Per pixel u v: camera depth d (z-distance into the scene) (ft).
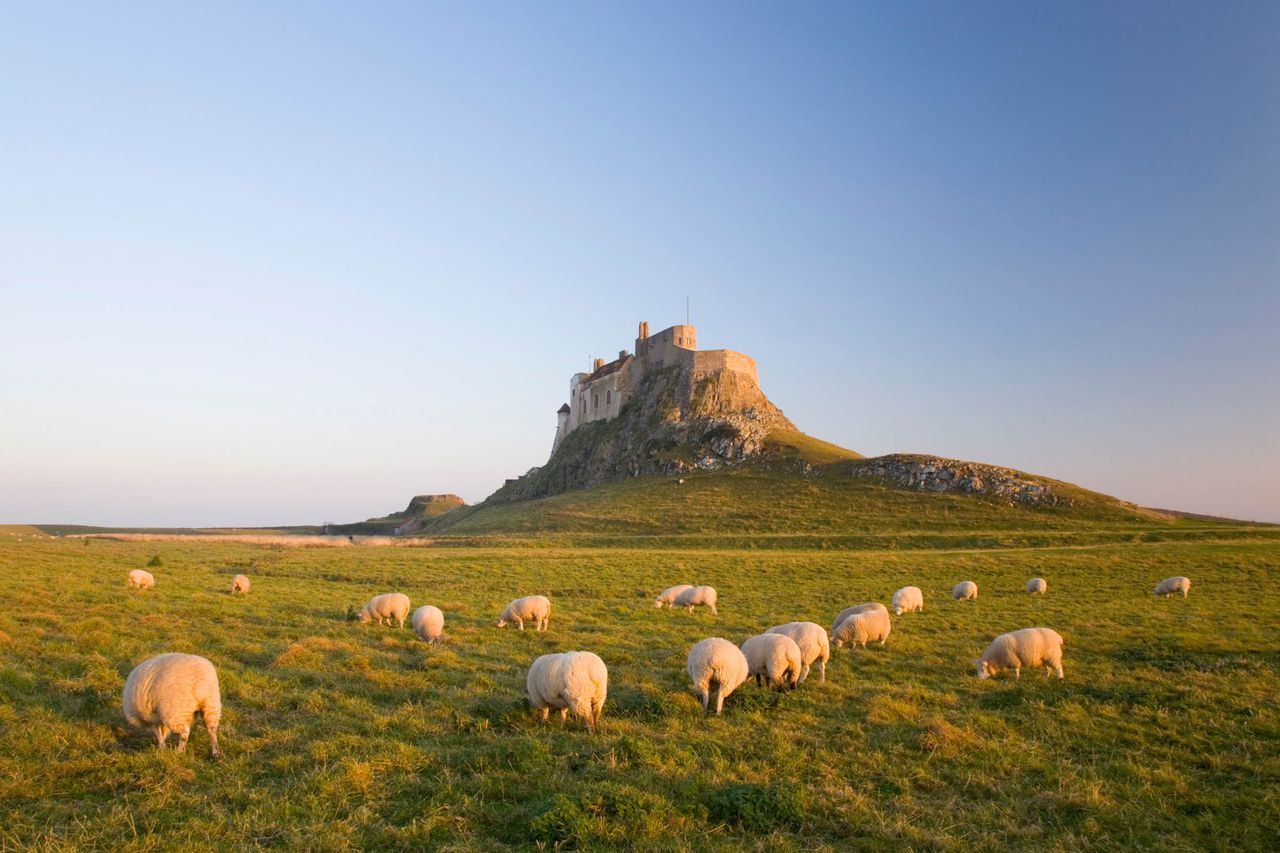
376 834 25.75
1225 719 40.93
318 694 43.83
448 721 39.52
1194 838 27.07
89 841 24.54
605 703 43.86
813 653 51.98
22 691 41.11
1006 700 46.93
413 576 125.59
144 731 36.01
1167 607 88.89
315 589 106.32
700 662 43.19
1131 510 251.39
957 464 301.22
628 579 122.52
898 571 131.75
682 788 29.94
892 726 40.37
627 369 465.88
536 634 70.23
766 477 329.93
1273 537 176.04
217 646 57.11
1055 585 114.01
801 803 28.86
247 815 26.76
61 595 80.94
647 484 347.15
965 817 28.71
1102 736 38.86
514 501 450.30
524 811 27.71
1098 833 27.50
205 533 458.50
